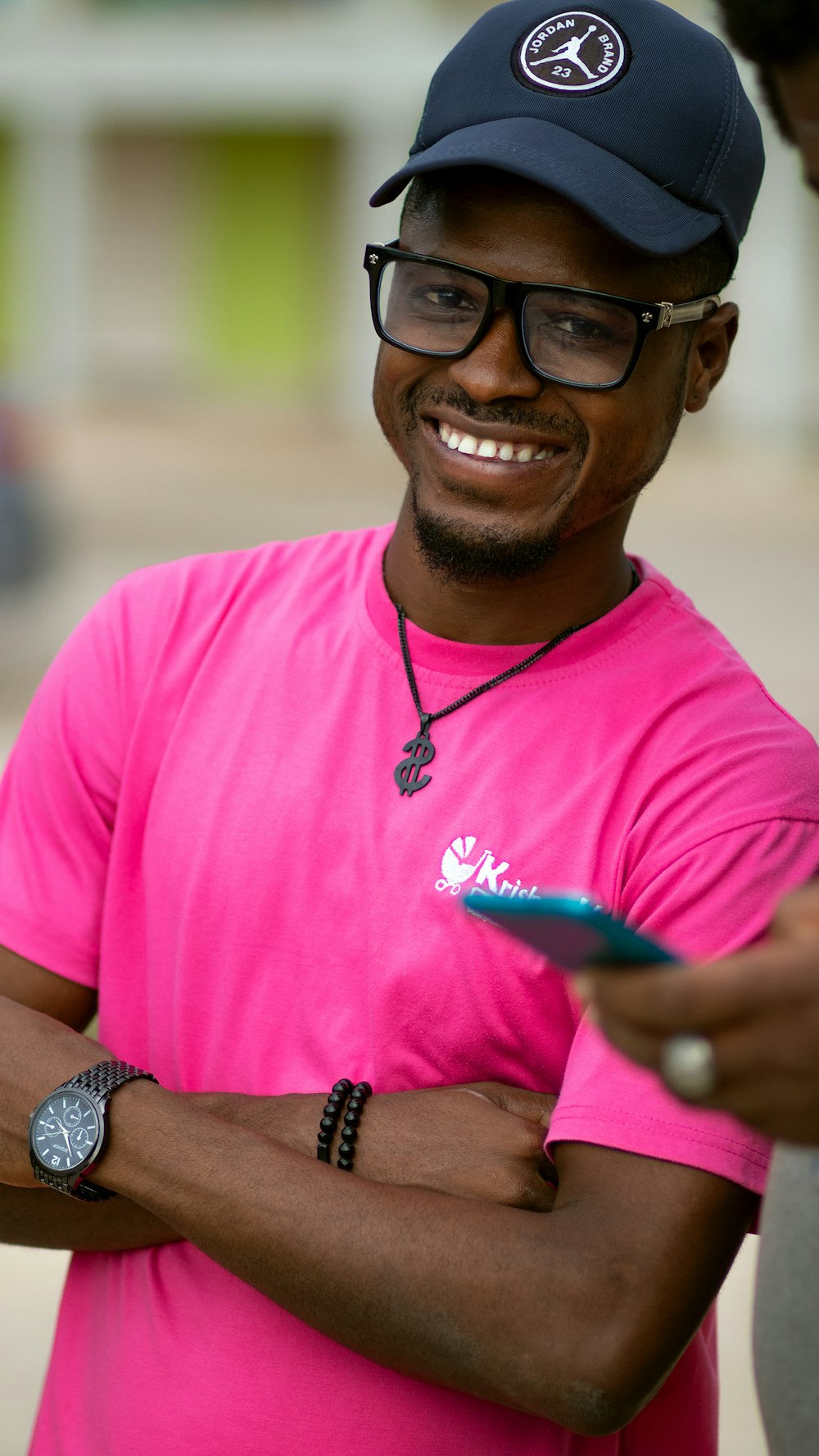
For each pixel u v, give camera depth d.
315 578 2.21
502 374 1.92
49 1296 4.02
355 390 23.98
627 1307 1.74
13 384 24.33
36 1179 1.92
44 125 24.33
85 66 23.84
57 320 24.95
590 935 1.12
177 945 2.08
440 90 2.01
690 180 1.94
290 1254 1.80
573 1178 1.82
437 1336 1.76
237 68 23.50
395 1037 1.97
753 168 2.02
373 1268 1.77
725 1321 3.96
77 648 2.21
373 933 1.98
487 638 2.06
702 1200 1.79
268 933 2.03
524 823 1.97
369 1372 1.90
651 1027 1.11
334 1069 1.99
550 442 1.95
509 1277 1.75
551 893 1.93
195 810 2.08
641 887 1.94
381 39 23.12
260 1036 2.03
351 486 18.31
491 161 1.87
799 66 1.47
